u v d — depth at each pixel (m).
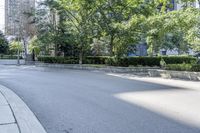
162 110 6.54
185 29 15.81
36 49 35.56
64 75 16.94
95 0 22.91
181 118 5.77
